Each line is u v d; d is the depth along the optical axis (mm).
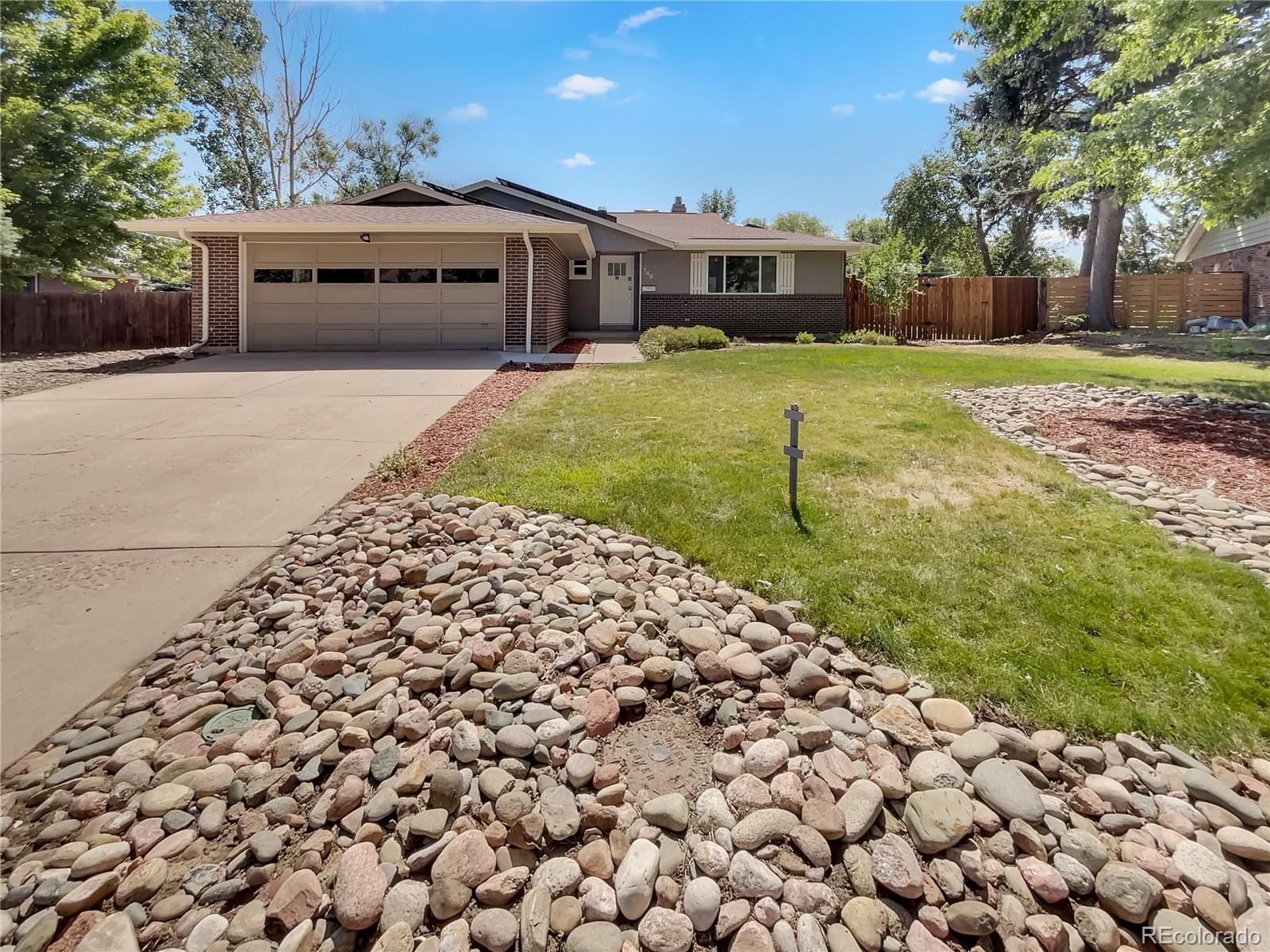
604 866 1738
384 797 1934
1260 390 7562
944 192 27281
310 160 28328
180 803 1942
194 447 5418
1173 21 7395
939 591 2977
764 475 4527
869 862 1744
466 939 1559
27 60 13883
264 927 1584
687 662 2588
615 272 16656
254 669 2598
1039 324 17641
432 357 10828
